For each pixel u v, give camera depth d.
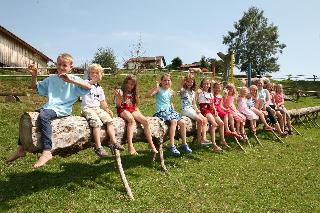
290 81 19.08
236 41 34.59
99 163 3.57
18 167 3.30
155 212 2.52
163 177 3.24
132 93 3.25
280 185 3.31
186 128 3.86
